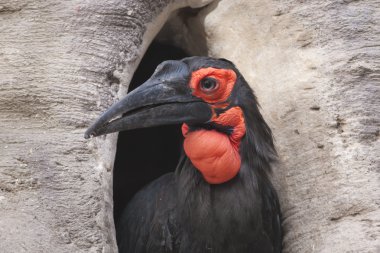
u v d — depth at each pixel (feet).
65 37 31.58
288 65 33.81
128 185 43.52
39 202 28.12
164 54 40.63
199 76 29.73
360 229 29.19
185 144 30.22
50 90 30.48
